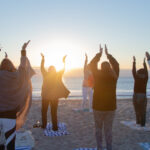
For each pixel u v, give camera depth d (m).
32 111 9.86
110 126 3.98
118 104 12.45
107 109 3.88
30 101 3.67
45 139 5.46
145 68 6.33
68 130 6.38
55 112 5.98
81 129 6.50
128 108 10.81
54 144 5.07
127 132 6.13
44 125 6.38
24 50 3.39
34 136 5.72
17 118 3.62
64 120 7.79
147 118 8.16
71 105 11.80
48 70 5.86
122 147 4.87
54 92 5.77
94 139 5.48
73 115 8.76
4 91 3.06
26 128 6.57
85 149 4.59
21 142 4.65
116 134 5.94
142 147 4.82
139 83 6.36
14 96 3.14
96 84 3.97
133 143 5.14
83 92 9.73
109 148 3.98
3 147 3.27
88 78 9.11
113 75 3.90
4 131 3.06
